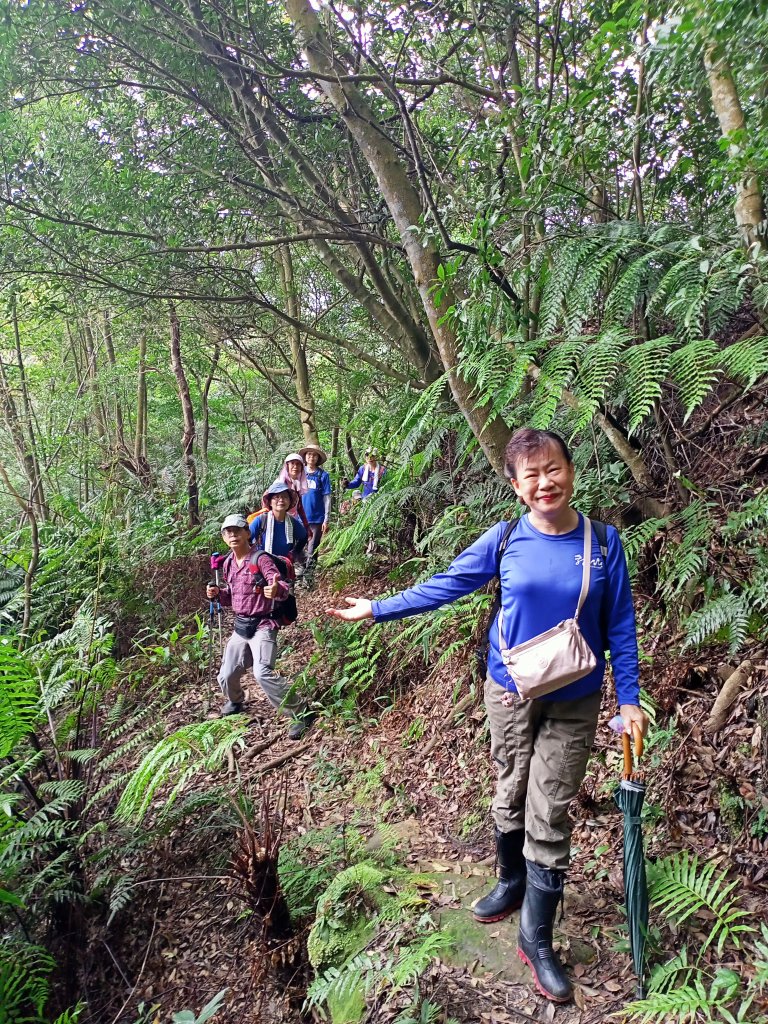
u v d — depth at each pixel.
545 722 2.01
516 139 3.06
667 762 2.60
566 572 1.90
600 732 2.95
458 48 4.17
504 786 2.17
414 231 2.84
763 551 2.61
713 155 3.20
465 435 3.86
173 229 5.04
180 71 4.65
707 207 3.47
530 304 3.24
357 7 3.55
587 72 3.09
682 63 2.18
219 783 4.09
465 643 3.81
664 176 3.53
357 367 8.74
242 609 4.59
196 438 14.34
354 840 3.21
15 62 4.42
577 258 2.51
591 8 3.28
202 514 10.04
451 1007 2.07
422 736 3.86
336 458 9.80
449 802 3.30
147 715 5.17
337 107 3.23
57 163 4.81
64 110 5.50
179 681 5.73
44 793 3.64
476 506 4.33
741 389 3.06
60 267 4.79
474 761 3.38
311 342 10.06
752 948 1.91
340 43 3.74
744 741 2.44
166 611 7.20
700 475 3.15
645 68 2.47
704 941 1.99
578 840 2.64
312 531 7.67
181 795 4.02
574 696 1.95
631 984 1.98
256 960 2.85
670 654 2.91
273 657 4.54
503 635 2.02
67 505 9.71
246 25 4.50
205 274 5.19
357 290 5.28
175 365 8.95
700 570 2.73
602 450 3.48
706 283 2.30
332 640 5.02
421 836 3.13
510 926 2.32
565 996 1.97
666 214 3.93
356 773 3.88
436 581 2.10
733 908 2.04
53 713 4.40
